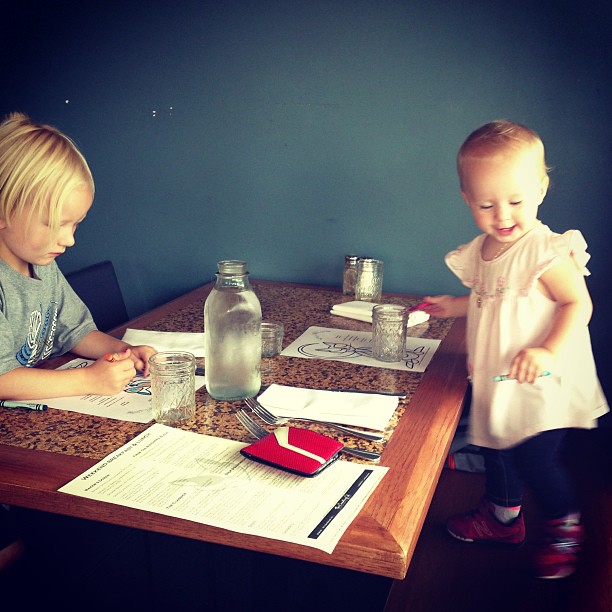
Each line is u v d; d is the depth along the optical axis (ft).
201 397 4.21
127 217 8.58
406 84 7.28
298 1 7.39
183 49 7.88
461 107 7.18
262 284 7.93
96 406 4.06
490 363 5.38
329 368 4.84
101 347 4.97
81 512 3.03
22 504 3.14
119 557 5.57
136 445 3.52
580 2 6.64
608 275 7.13
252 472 3.26
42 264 4.47
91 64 8.21
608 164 6.89
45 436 3.65
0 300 4.49
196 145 8.11
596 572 5.80
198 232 8.38
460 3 6.95
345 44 7.36
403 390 4.42
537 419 5.27
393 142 7.46
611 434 7.64
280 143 7.82
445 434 3.77
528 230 5.27
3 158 4.12
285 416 3.92
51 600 4.19
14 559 4.19
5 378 4.06
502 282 5.32
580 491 6.86
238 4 7.59
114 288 7.38
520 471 5.62
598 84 6.75
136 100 8.17
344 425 3.85
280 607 3.54
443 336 5.74
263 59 7.65
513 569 5.90
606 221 7.02
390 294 7.45
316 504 2.99
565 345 4.81
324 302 6.98
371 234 7.79
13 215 4.19
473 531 6.21
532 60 6.88
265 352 5.05
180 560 5.51
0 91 8.61
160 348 5.19
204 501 3.00
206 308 4.11
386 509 2.97
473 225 7.44
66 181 4.15
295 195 7.93
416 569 5.88
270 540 2.75
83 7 8.07
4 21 8.33
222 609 4.83
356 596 5.01
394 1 7.11
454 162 7.32
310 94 7.59
